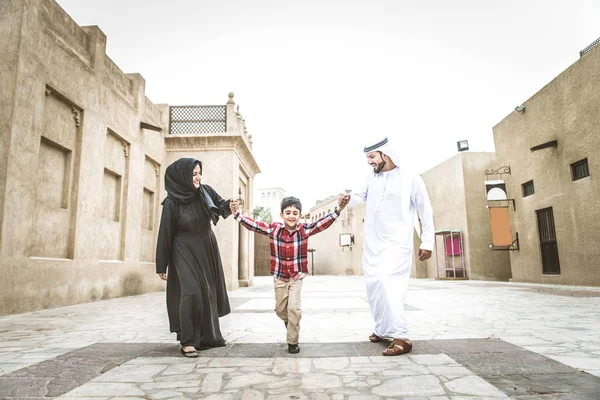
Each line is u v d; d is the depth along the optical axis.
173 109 13.48
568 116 11.89
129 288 10.29
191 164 3.47
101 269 8.86
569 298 7.80
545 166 13.06
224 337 4.01
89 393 2.22
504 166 15.73
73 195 7.98
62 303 7.34
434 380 2.42
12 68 6.21
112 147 9.77
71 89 7.78
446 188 20.27
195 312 3.28
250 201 16.78
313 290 12.04
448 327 4.44
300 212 3.36
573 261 11.77
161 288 12.41
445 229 20.36
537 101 13.41
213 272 3.58
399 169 3.61
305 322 5.02
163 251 3.39
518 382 2.37
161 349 3.41
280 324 4.94
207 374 2.61
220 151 13.04
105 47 9.27
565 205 12.10
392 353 3.11
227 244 12.45
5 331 4.42
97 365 2.86
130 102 10.72
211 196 3.71
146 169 11.82
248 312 6.24
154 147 12.12
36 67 6.68
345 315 5.72
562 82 12.11
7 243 5.98
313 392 2.22
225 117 13.40
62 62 7.48
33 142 6.59
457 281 17.22
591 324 4.55
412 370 2.66
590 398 2.07
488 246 18.30
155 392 2.24
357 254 32.69
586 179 11.20
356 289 12.59
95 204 8.69
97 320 5.33
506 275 18.20
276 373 2.62
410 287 12.67
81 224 8.12
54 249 7.42
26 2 6.45
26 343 3.70
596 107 10.75
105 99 9.19
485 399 2.08
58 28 7.43
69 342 3.75
